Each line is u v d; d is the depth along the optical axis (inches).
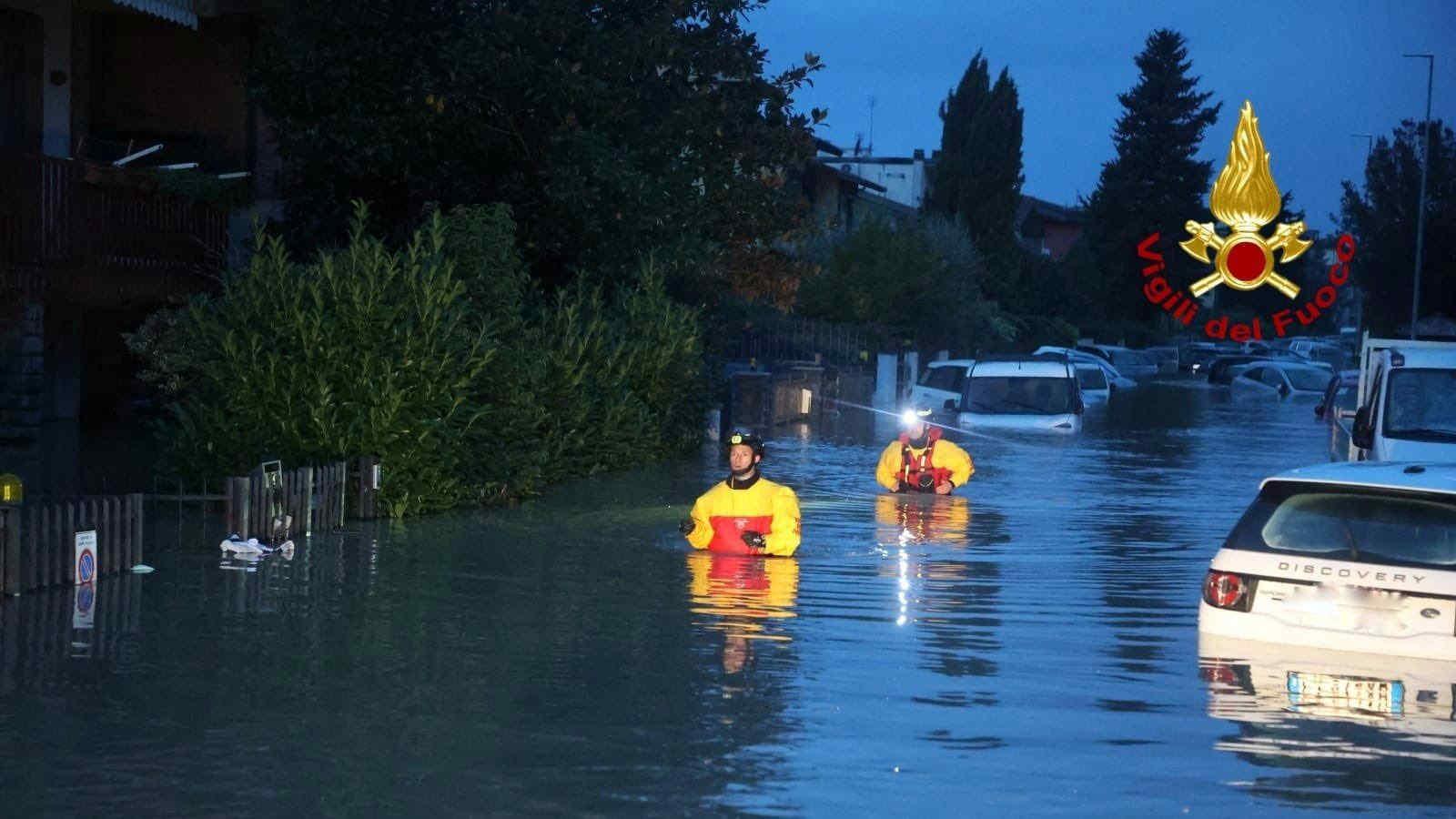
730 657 334.6
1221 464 856.9
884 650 344.8
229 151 920.9
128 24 925.8
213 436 579.2
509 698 295.4
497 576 442.0
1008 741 269.3
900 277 1946.4
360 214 654.5
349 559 471.2
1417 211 2470.5
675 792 239.0
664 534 534.3
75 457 708.7
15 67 784.9
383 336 586.9
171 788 237.3
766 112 928.3
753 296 1048.8
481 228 713.0
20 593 398.3
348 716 280.2
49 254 711.7
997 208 2768.2
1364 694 299.1
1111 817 229.6
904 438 692.1
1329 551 320.8
